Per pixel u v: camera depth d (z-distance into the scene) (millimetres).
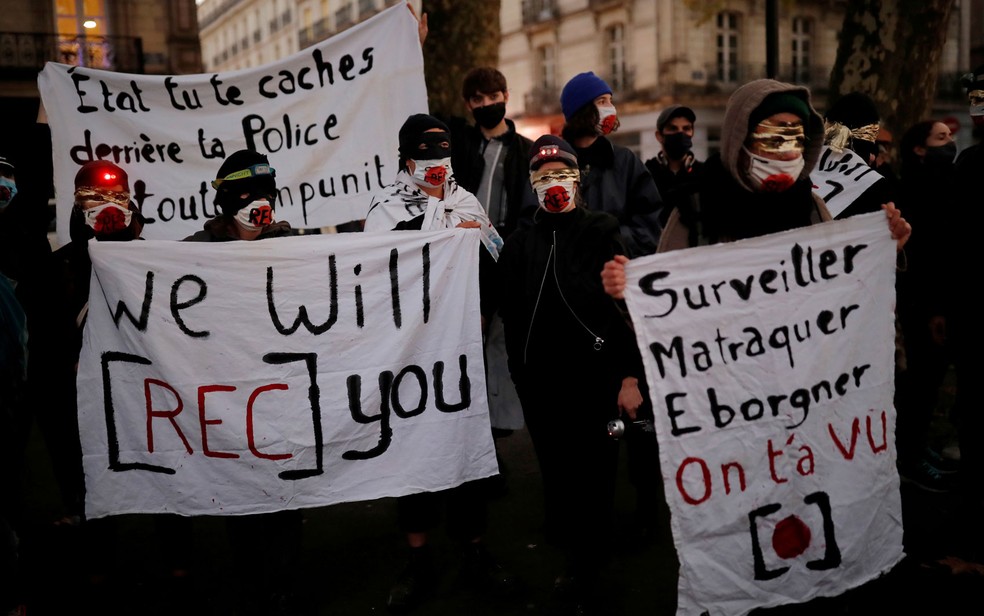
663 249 2930
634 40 27047
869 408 2820
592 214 3166
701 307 2680
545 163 3104
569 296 3084
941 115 29078
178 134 4539
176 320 3078
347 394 3166
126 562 3920
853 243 2785
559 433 3123
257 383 3117
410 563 3447
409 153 3580
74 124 4434
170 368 3072
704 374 2670
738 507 2666
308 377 3143
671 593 3418
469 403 3275
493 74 4340
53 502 4684
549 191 3088
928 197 4422
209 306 3092
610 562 3695
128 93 4488
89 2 18203
